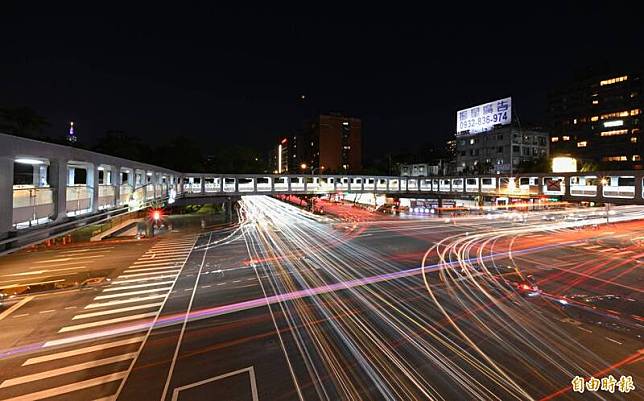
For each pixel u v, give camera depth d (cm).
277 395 876
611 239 3178
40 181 1698
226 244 3170
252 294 1686
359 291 1702
